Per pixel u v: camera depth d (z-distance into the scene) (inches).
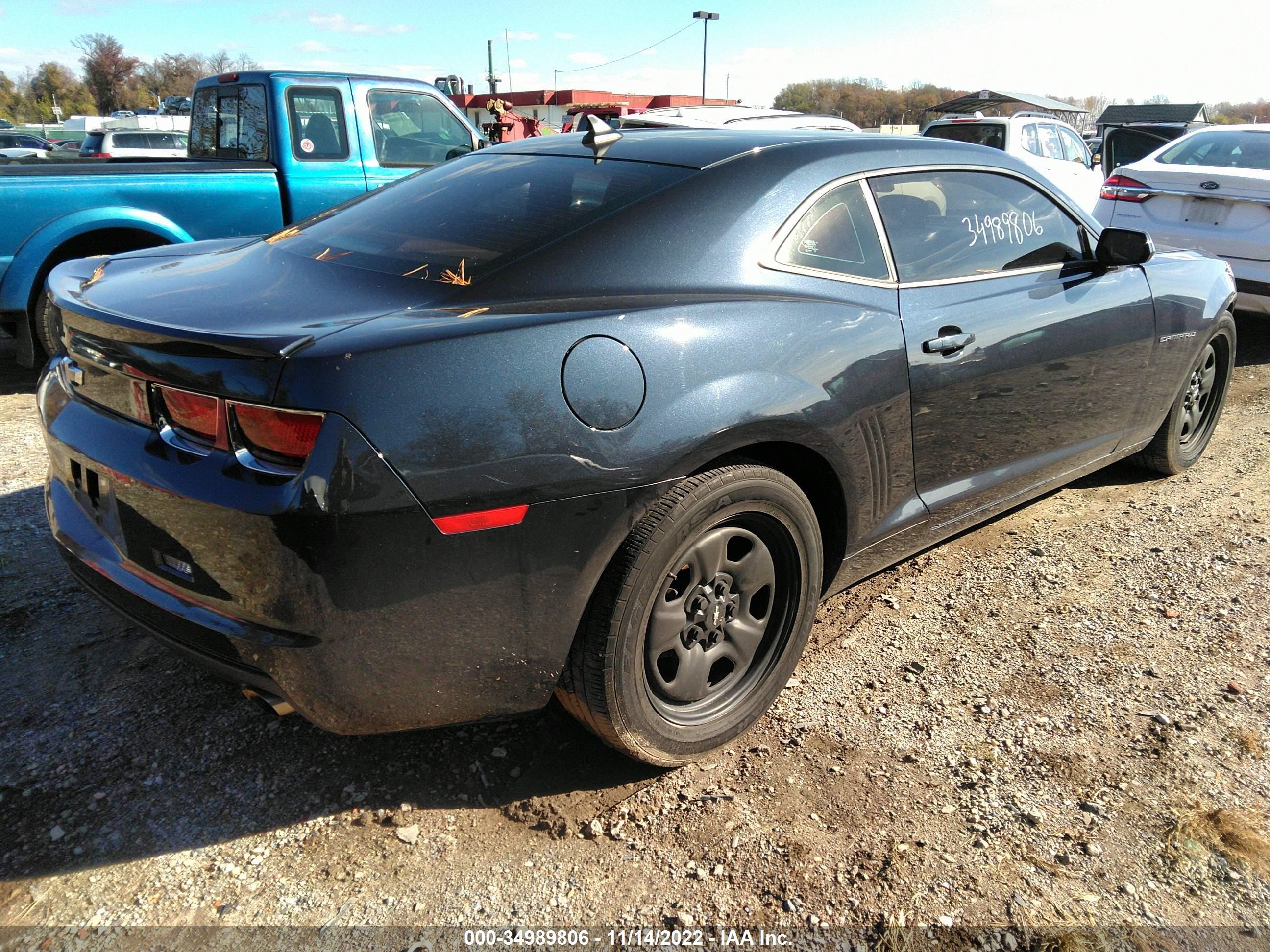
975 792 86.7
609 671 78.4
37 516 137.9
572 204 90.0
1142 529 143.4
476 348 70.3
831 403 89.0
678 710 87.6
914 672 105.9
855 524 99.0
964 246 110.3
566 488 72.6
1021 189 121.4
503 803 84.8
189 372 69.4
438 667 73.8
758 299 87.2
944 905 74.0
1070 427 127.5
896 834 81.4
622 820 82.9
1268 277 227.0
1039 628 115.3
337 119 244.5
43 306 202.5
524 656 76.4
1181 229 241.4
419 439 67.4
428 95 265.7
